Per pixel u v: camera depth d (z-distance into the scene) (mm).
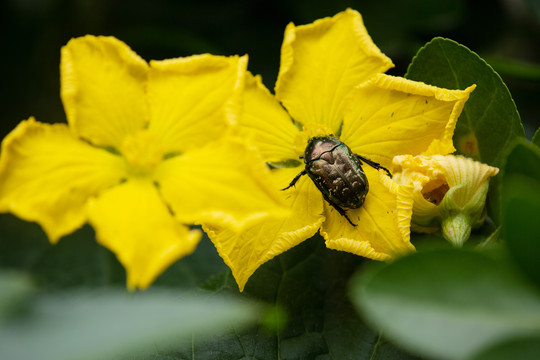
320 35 283
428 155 270
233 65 256
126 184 249
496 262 203
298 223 274
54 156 245
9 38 353
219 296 269
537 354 196
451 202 261
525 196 203
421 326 196
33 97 353
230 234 266
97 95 252
